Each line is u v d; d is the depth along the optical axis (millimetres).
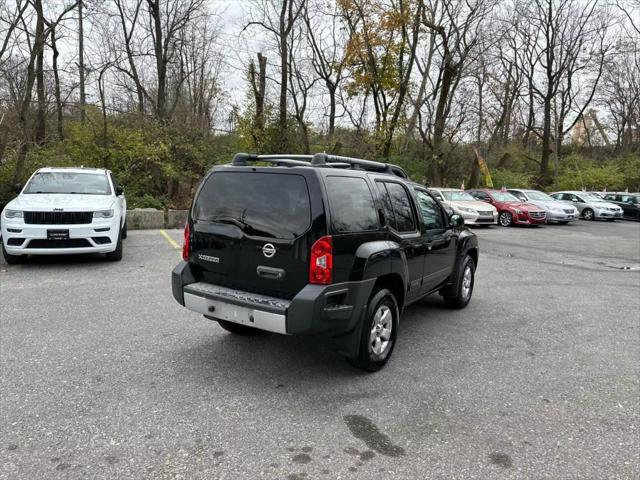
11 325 5102
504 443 3111
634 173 38906
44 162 14141
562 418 3479
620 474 2805
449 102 28156
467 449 3025
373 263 3947
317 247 3564
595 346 5129
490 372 4297
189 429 3158
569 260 11531
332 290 3604
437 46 26078
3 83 13453
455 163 32781
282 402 3580
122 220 10031
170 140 17328
